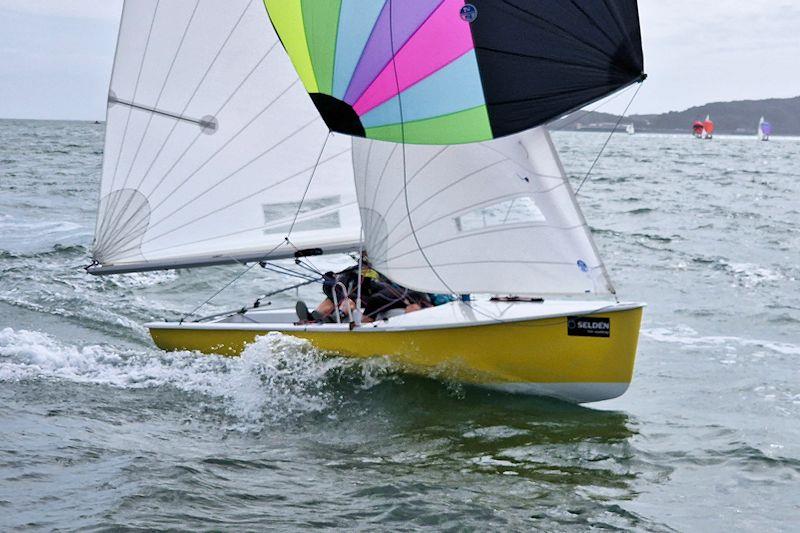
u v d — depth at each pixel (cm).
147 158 2173
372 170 1858
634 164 10369
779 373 2106
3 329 2311
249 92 2127
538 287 1747
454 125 1744
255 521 1231
